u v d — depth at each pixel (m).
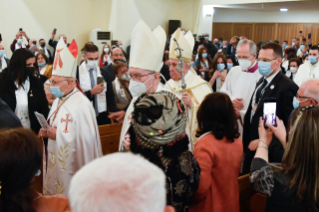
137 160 0.73
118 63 3.74
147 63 2.25
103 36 10.81
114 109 3.63
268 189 1.45
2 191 1.19
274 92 2.55
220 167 1.70
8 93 2.89
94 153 2.59
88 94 3.41
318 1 10.77
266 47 2.58
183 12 13.36
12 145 1.19
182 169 1.34
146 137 1.29
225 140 1.75
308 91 1.98
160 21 12.66
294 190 1.39
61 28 10.26
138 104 1.34
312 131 1.36
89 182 0.67
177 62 2.84
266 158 1.59
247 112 2.80
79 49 10.91
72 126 2.53
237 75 3.37
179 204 1.34
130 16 11.28
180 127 1.32
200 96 2.84
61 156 2.53
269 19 15.43
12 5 8.94
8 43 8.95
